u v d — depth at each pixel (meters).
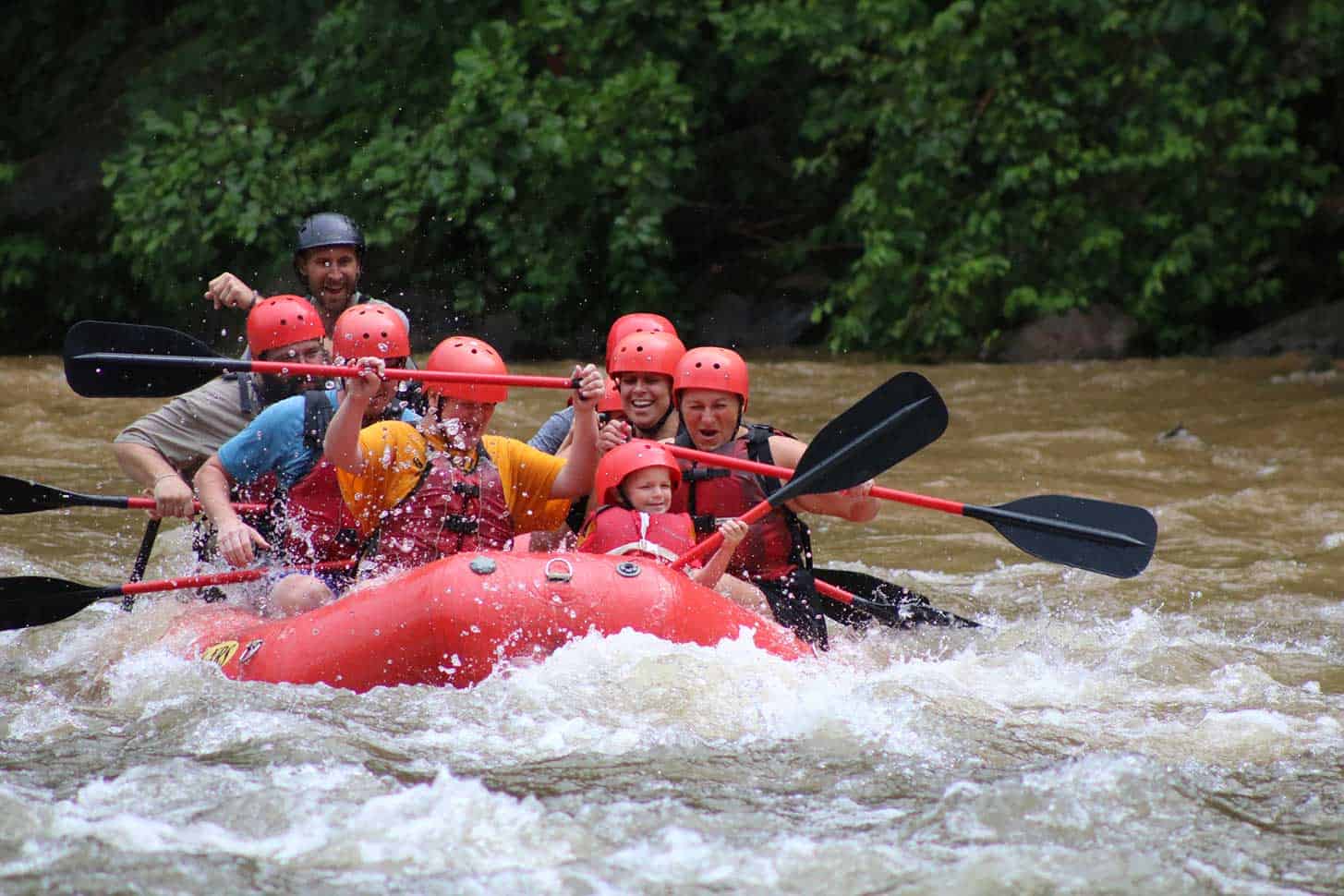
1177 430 31.41
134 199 46.84
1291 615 18.23
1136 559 16.03
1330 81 45.34
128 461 17.06
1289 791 11.36
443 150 45.38
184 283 48.19
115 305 50.66
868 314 45.66
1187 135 43.88
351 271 19.67
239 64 49.62
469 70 45.38
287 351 17.16
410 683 13.36
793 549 16.84
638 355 17.42
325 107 47.69
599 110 46.06
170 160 47.50
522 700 12.73
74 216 50.03
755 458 16.69
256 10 50.31
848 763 11.76
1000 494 25.95
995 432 32.22
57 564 20.47
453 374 14.98
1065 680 14.62
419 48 47.50
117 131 51.16
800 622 16.02
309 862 9.83
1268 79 44.53
